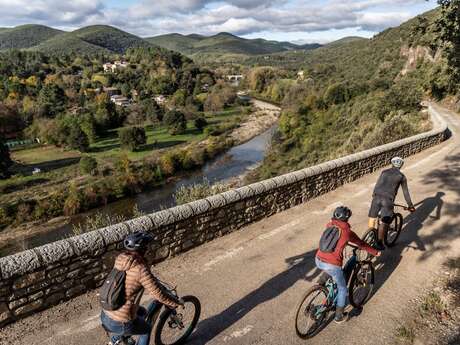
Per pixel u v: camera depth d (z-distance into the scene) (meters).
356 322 4.77
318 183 9.80
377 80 65.38
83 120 84.94
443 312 4.98
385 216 6.05
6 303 4.35
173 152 61.97
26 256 4.43
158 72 192.12
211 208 6.69
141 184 49.25
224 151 70.00
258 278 5.70
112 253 5.25
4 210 38.75
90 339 4.23
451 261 6.33
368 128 29.83
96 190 44.47
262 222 7.94
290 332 4.50
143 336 3.62
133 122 103.50
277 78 167.75
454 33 5.98
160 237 5.96
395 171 6.12
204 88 175.12
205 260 6.20
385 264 6.25
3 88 145.88
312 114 64.88
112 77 184.38
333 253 4.30
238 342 4.32
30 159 69.38
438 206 8.93
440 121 22.34
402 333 4.53
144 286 3.23
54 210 40.41
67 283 4.84
